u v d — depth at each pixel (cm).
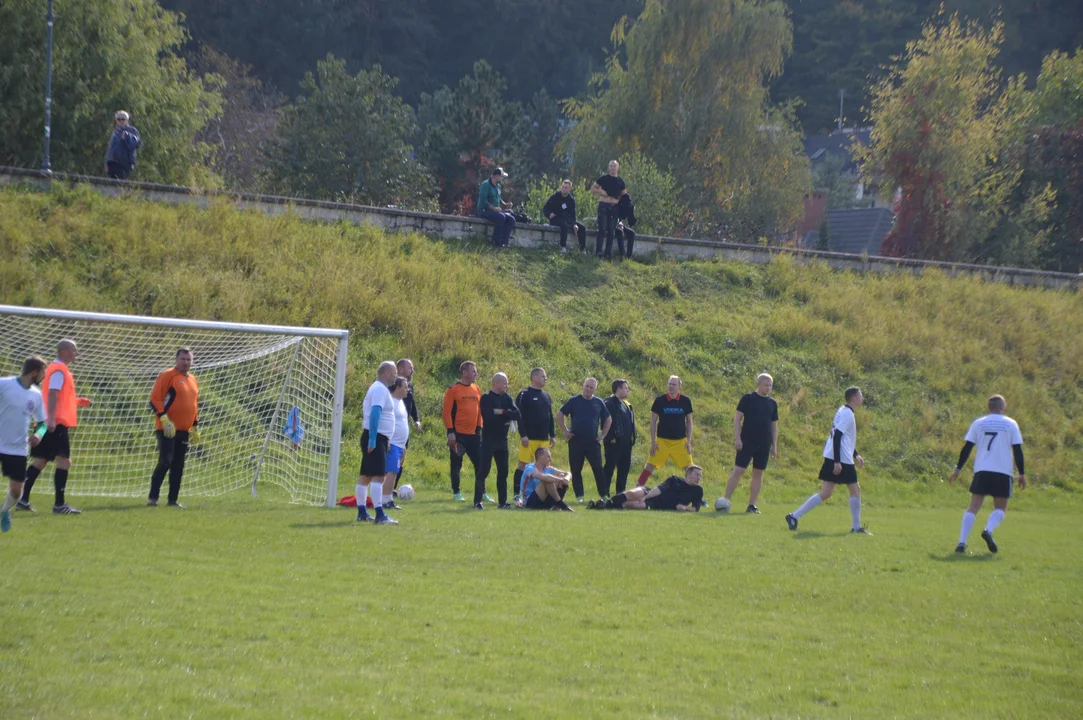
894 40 11138
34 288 2527
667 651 872
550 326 3169
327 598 1007
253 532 1427
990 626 1016
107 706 670
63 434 1563
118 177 3209
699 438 2841
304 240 3177
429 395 2720
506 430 1972
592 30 11469
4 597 933
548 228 3694
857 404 1797
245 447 2180
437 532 1509
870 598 1133
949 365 3491
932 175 5756
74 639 816
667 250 3922
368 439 1589
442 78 10881
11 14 3903
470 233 3603
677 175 5525
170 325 1817
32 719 639
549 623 952
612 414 2180
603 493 2150
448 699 719
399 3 10769
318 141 5547
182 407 1748
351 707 692
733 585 1177
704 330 3375
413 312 2984
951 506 2611
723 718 706
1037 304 4134
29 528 1355
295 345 2236
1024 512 2522
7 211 2780
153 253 2845
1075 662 889
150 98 4384
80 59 4119
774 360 3303
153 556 1183
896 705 752
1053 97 6431
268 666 778
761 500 2461
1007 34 10181
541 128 8806
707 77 5647
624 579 1184
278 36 9712
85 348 2177
